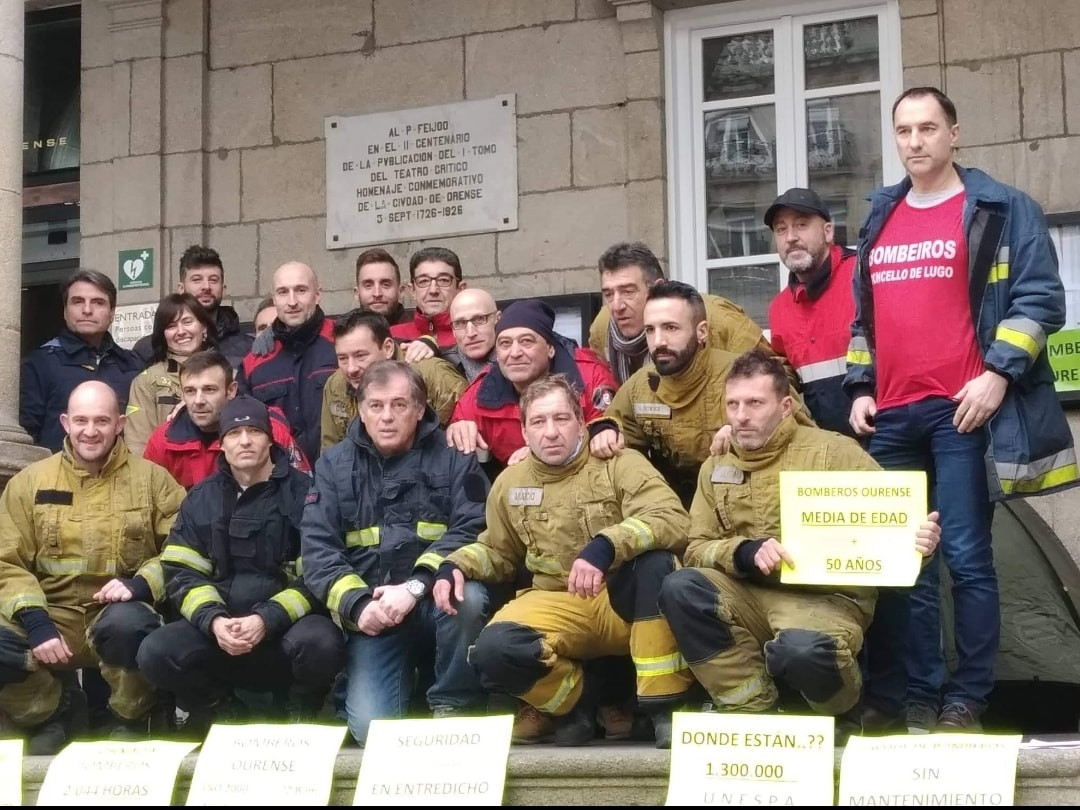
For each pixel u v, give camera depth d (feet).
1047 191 29.73
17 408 26.66
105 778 20.72
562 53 32.83
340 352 24.89
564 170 32.65
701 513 20.88
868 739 18.56
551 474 21.43
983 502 20.35
